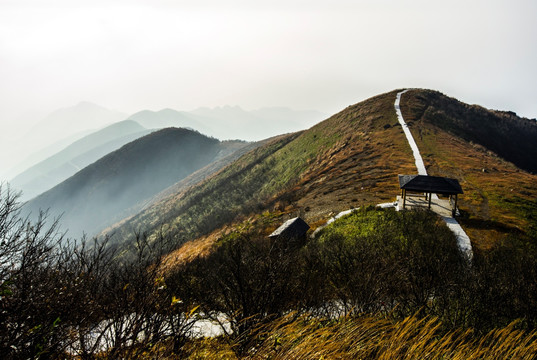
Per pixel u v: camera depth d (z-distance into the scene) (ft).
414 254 43.83
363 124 302.86
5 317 12.85
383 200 147.43
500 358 17.53
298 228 122.93
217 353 17.66
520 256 70.69
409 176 130.00
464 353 17.69
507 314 31.71
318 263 42.47
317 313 25.71
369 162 213.25
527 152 313.12
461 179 163.94
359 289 29.45
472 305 30.99
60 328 13.87
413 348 15.93
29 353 12.76
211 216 286.46
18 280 14.02
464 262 53.42
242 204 290.76
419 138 241.76
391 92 392.88
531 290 34.88
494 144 290.76
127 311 15.72
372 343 16.65
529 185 151.53
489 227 108.17
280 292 23.49
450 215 120.67
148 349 15.83
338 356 15.24
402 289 34.04
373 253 45.96
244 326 20.81
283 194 227.81
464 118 330.54
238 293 22.84
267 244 48.42
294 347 15.64
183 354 17.38
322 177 221.66
